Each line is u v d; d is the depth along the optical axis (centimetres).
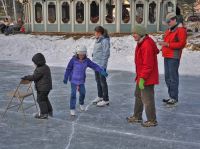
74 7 2517
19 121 779
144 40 691
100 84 919
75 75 811
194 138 672
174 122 776
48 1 2556
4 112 852
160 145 633
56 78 1352
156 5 2495
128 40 2114
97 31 873
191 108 901
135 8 2486
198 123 771
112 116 820
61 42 2231
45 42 2238
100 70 817
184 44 871
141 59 702
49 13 2580
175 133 700
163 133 698
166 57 892
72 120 786
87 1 2491
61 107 904
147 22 2497
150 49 684
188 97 1028
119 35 2319
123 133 696
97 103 913
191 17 4666
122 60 1848
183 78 1377
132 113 845
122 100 986
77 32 2523
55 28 2572
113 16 2486
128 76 1418
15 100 981
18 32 2670
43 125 748
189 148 620
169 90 916
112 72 1522
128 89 1145
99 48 880
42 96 782
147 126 734
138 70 715
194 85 1225
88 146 625
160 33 2338
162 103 952
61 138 667
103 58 879
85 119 794
